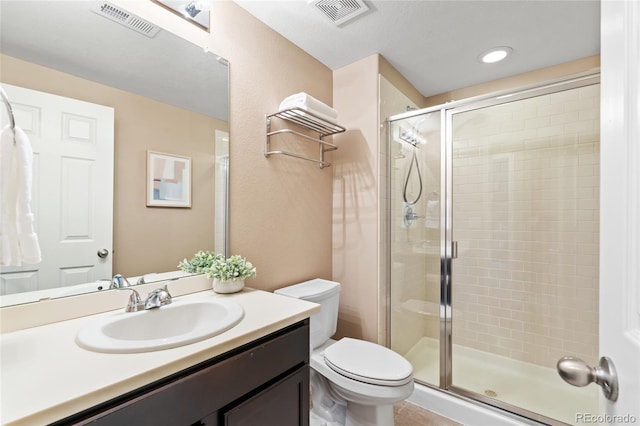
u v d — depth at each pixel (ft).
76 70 3.34
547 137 6.77
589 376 1.64
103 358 2.35
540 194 6.89
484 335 7.54
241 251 5.03
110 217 3.57
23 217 2.63
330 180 7.08
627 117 1.45
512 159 7.14
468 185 7.63
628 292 1.42
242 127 5.06
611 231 1.61
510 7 5.04
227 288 4.28
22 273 2.96
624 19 1.49
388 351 5.00
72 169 3.28
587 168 6.40
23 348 2.53
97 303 3.43
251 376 2.94
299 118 5.60
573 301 6.59
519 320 7.15
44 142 3.09
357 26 5.56
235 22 4.97
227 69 4.83
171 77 4.16
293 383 3.43
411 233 7.58
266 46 5.49
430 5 4.99
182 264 4.25
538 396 5.99
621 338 1.47
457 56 6.64
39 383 2.01
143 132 3.87
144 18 3.91
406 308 7.41
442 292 7.22
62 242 3.20
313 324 5.25
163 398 2.27
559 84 5.43
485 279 7.52
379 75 6.52
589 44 6.13
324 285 5.86
